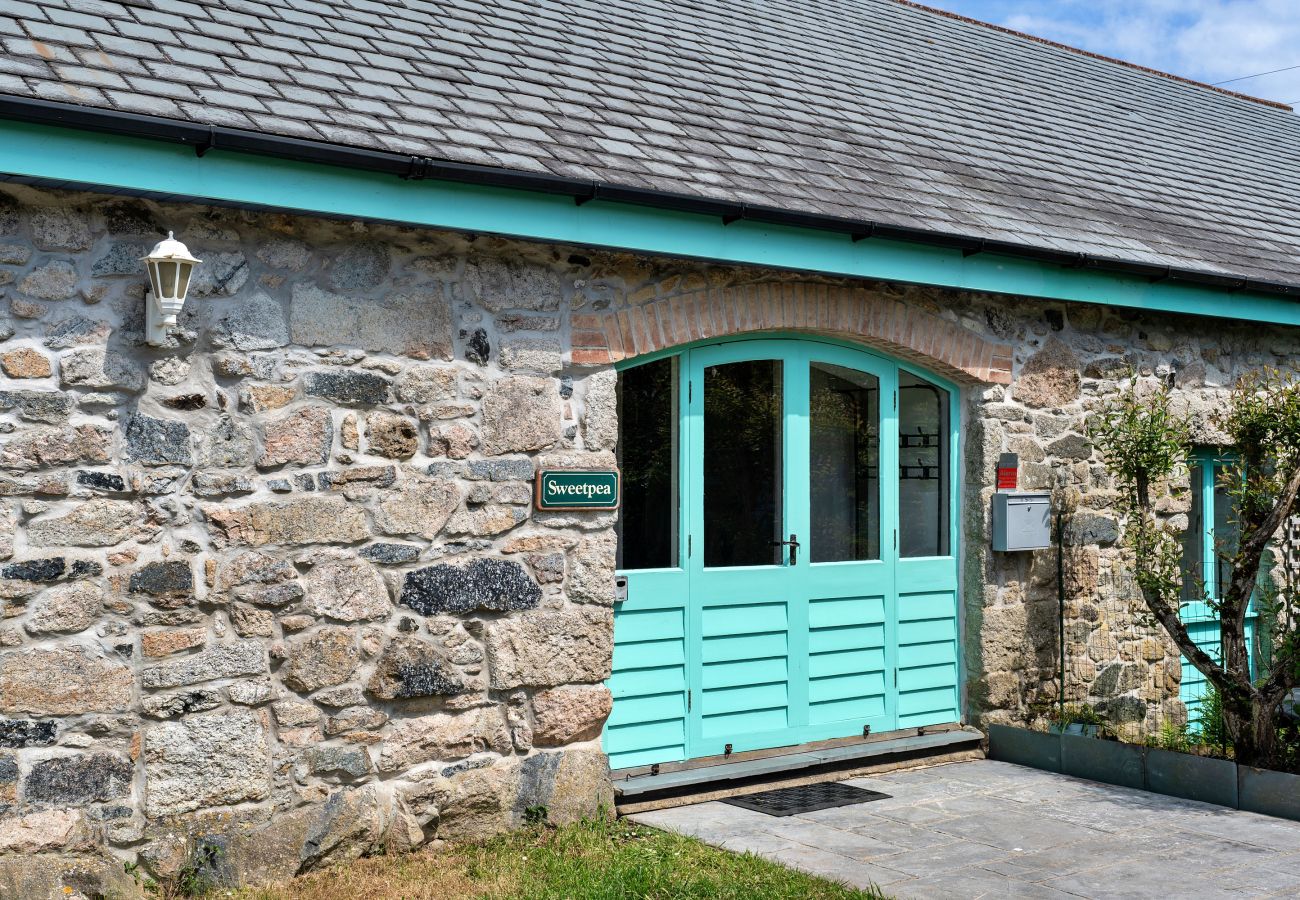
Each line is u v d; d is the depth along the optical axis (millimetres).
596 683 6047
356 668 5367
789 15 10180
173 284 4660
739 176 6441
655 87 7305
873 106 8602
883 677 7363
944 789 6766
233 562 5074
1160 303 8031
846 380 7262
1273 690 6789
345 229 5410
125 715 4824
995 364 7594
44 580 4668
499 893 4895
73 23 5195
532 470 5875
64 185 4586
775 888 5000
